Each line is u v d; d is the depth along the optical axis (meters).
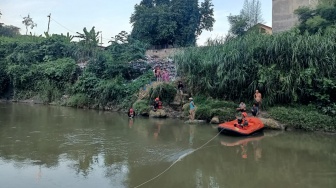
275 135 13.29
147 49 35.66
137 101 20.16
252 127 13.36
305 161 9.32
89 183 6.80
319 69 15.32
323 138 12.76
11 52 34.34
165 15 37.69
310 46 15.41
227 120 15.88
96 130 13.63
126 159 8.90
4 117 17.33
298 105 15.80
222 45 18.59
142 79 23.23
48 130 13.24
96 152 9.57
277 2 31.23
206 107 16.88
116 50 27.05
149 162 8.70
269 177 7.81
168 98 19.45
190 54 18.89
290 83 15.45
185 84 19.83
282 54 15.95
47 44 33.75
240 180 7.53
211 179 7.54
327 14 20.00
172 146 10.84
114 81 23.52
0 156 8.72
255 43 16.91
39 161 8.34
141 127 14.83
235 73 16.88
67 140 11.20
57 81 28.67
